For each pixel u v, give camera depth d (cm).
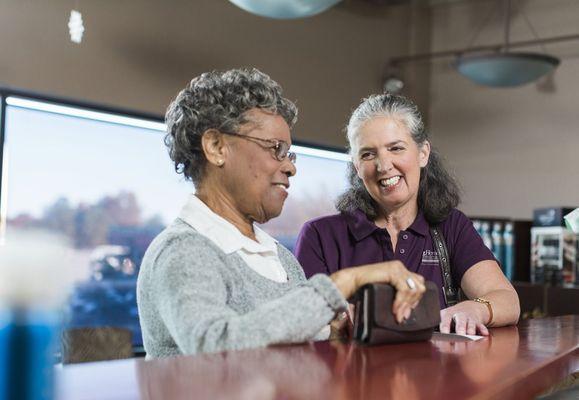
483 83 511
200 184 155
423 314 144
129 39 456
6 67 398
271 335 121
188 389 83
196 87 154
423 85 676
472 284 222
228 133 149
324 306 125
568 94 608
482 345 146
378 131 221
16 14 402
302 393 86
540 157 618
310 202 590
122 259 465
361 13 627
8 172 413
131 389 82
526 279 523
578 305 457
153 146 479
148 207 476
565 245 478
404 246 229
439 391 93
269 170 150
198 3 498
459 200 234
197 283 129
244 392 84
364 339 133
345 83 610
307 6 354
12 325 50
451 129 664
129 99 455
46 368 52
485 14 654
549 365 127
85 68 433
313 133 580
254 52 537
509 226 522
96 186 452
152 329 138
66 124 439
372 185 225
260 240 159
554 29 618
